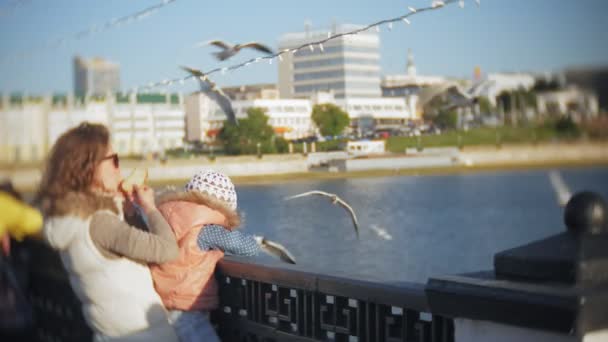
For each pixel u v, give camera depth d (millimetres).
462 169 89062
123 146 63500
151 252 3516
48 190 3555
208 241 3895
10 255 5199
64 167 3547
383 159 84188
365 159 77875
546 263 2350
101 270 3553
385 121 92000
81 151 3557
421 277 34656
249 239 3994
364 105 89312
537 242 2467
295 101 55969
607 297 2213
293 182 46250
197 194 3943
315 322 3514
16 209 3867
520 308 2318
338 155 68250
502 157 83500
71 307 5223
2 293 4914
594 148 61750
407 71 92938
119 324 3609
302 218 28875
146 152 62625
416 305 2953
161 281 3840
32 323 4930
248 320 3908
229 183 4062
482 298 2426
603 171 61750
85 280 3586
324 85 84062
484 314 2457
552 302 2227
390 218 48750
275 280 3668
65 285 5250
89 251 3514
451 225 54500
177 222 3893
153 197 3730
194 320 3842
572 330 2217
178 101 62281
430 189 79438
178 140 62531
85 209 3496
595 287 2250
